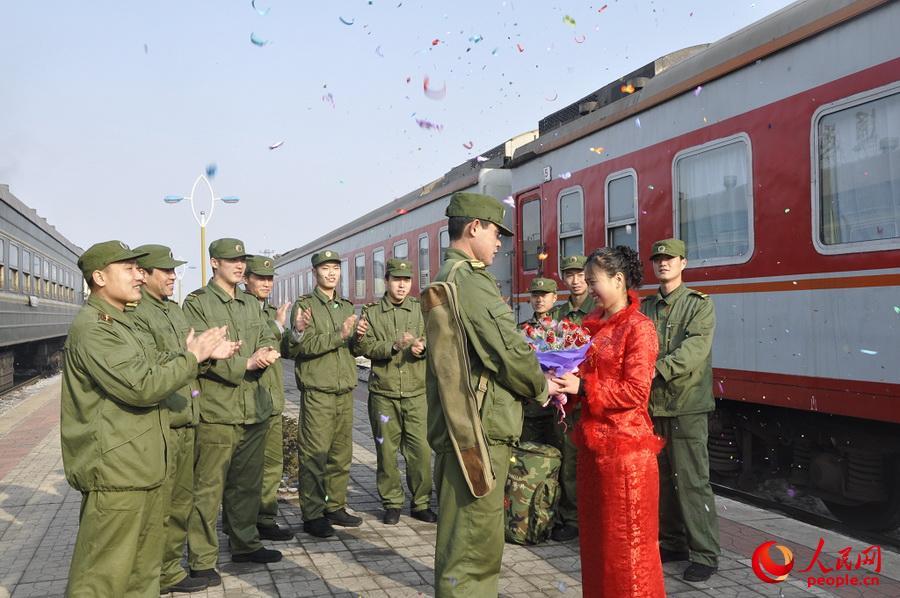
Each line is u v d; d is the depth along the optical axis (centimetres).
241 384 423
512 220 974
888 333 445
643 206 679
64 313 2234
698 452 394
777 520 478
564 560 429
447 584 281
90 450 294
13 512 545
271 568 418
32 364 2058
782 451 618
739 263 563
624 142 711
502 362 284
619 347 311
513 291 964
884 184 449
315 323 500
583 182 785
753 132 551
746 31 575
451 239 315
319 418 485
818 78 497
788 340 519
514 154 977
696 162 615
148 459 304
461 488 284
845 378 473
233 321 446
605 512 303
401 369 514
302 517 486
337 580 397
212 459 405
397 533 485
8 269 1389
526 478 457
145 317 388
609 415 307
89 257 307
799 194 510
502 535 289
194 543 396
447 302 286
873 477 504
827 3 492
